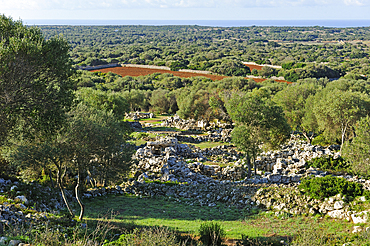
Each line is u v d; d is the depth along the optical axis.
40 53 16.88
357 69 156.62
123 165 29.23
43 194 23.58
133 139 60.66
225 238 18.20
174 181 34.88
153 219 22.55
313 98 55.41
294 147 48.00
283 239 18.28
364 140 27.58
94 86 124.50
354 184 23.86
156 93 112.69
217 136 64.31
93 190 30.03
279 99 60.22
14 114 17.16
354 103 43.50
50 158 20.44
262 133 34.06
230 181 33.38
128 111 106.19
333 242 16.38
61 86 18.69
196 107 81.81
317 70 148.75
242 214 25.02
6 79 15.76
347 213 21.22
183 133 69.50
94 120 24.39
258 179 31.70
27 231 14.59
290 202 25.06
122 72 185.38
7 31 17.42
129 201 28.75
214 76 167.50
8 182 22.88
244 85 120.75
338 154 38.94
